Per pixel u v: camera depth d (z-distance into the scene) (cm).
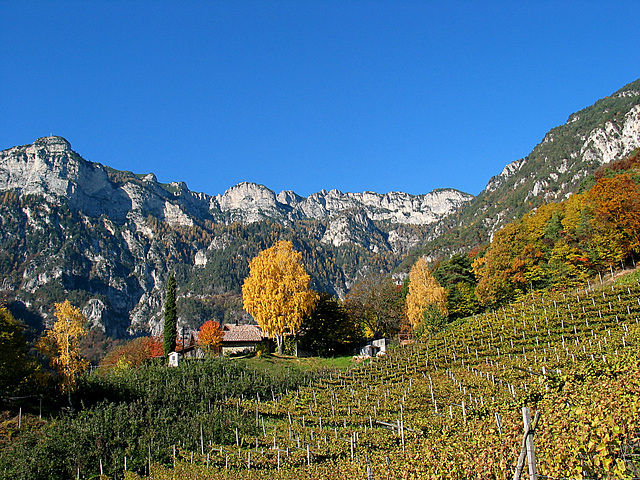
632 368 2219
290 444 2694
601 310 4562
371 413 3103
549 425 1529
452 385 3344
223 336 7338
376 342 5950
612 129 19038
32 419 3381
